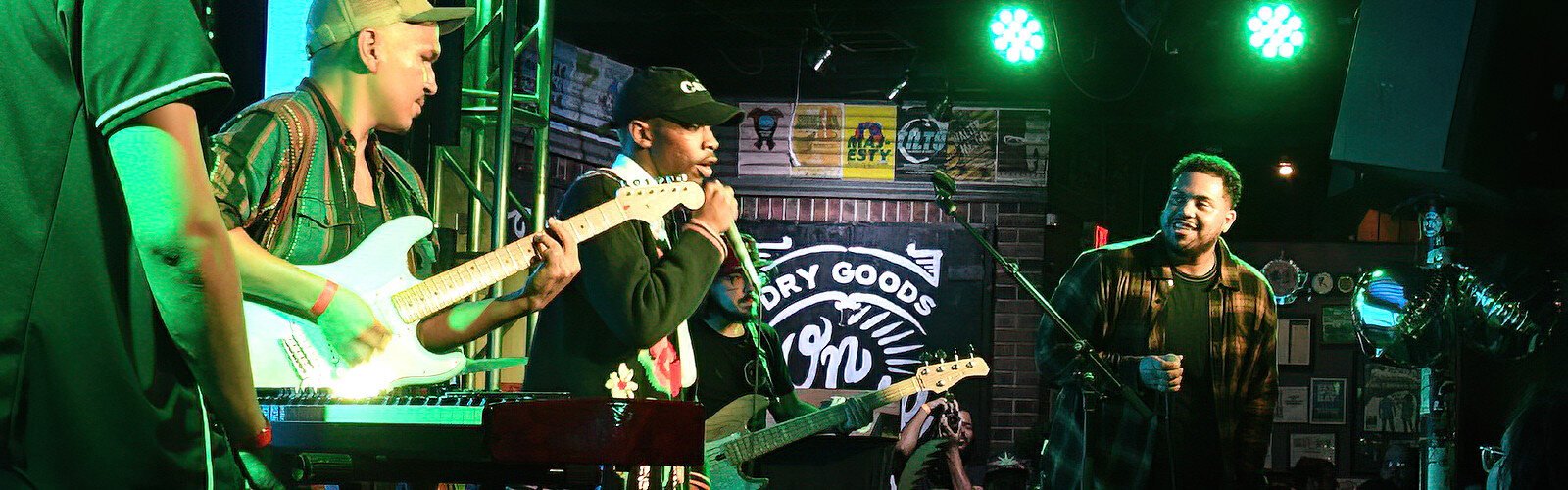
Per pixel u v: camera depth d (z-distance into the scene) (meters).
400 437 1.54
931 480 6.29
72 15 1.23
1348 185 10.59
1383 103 5.52
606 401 1.51
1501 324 4.80
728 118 2.75
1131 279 4.23
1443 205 5.14
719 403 4.03
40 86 1.24
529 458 1.48
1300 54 8.38
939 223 9.40
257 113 2.08
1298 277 9.81
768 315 9.30
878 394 4.55
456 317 2.17
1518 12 4.93
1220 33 8.95
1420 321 4.99
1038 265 9.36
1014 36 8.41
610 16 9.48
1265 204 11.09
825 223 9.38
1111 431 4.12
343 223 2.19
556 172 8.24
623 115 2.75
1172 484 4.11
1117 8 9.08
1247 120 10.55
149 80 1.20
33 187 1.24
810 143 9.37
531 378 2.50
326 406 1.57
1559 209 5.32
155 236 1.23
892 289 9.34
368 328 2.01
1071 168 10.10
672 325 2.38
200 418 1.34
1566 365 4.98
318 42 2.19
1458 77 5.03
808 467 4.25
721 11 9.28
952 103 9.38
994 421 9.27
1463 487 5.07
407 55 2.25
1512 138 5.07
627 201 2.38
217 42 3.10
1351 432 9.77
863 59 9.90
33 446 1.25
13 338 1.23
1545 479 2.17
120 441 1.27
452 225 6.25
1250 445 4.27
